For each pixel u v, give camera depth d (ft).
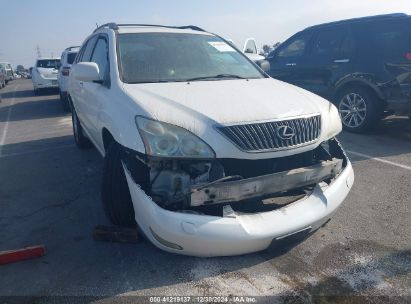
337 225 11.05
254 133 8.47
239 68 13.25
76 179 15.58
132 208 10.01
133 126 8.72
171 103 9.12
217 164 8.38
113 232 10.11
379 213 11.78
